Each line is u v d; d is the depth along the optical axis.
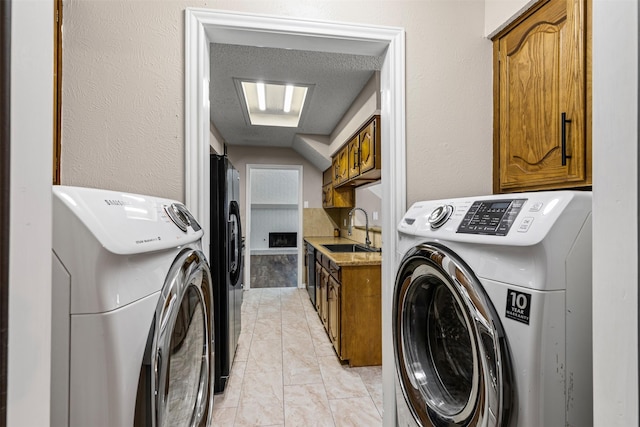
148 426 0.62
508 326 0.78
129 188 1.21
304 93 3.12
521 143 1.30
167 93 1.24
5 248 0.33
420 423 1.12
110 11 1.21
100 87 1.20
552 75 1.13
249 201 5.09
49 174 0.41
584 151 1.01
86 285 0.54
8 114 0.34
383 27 1.38
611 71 0.52
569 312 0.73
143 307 0.64
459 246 0.95
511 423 0.77
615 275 0.52
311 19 1.32
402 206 1.42
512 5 1.30
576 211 0.75
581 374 0.74
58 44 1.15
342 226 5.14
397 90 1.41
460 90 1.46
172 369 0.82
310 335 3.13
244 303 4.26
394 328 1.29
